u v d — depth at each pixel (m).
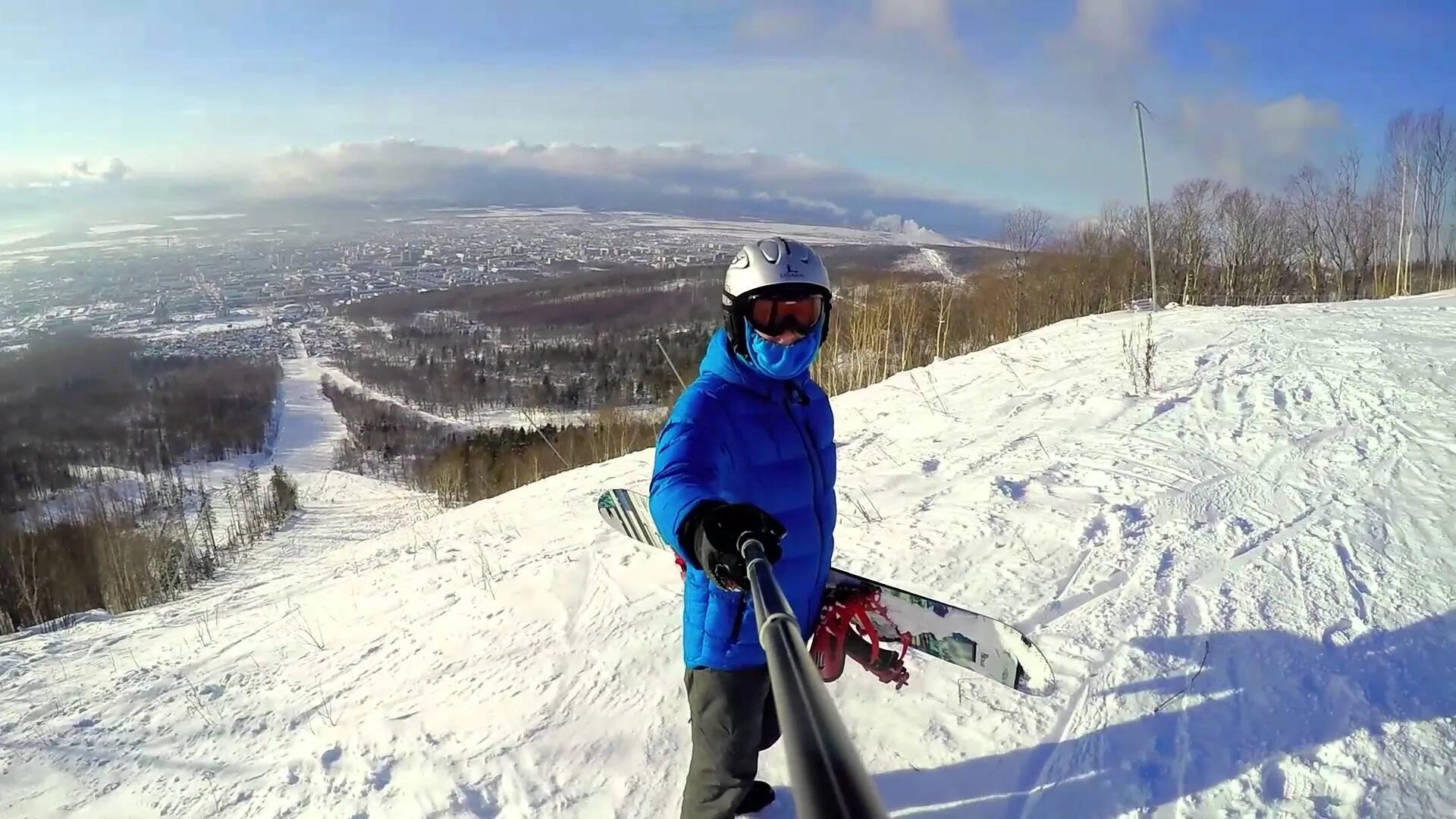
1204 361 7.46
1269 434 5.20
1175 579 3.46
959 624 2.42
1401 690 2.51
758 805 2.43
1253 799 2.17
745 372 2.07
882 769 2.55
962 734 2.64
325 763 3.20
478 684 3.60
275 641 4.96
